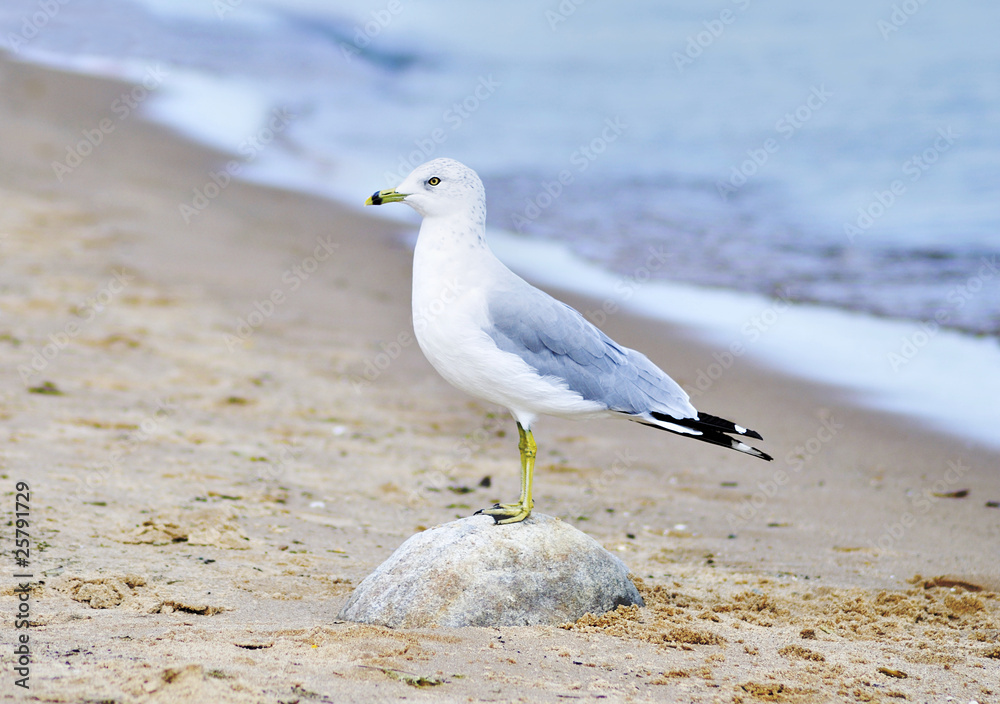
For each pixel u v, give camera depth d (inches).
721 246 850.8
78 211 868.6
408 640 258.7
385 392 578.6
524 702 221.3
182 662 227.0
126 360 576.1
